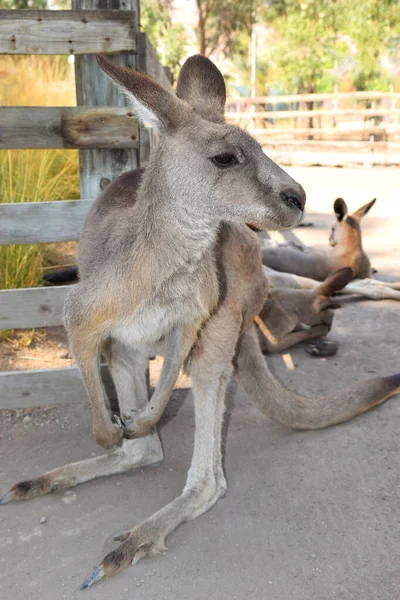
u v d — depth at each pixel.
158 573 2.73
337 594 2.60
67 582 2.70
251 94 26.06
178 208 2.75
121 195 3.25
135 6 3.68
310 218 10.23
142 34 3.67
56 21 3.54
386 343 5.13
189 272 2.84
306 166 17.94
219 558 2.81
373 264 7.48
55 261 6.43
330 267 6.47
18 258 5.35
